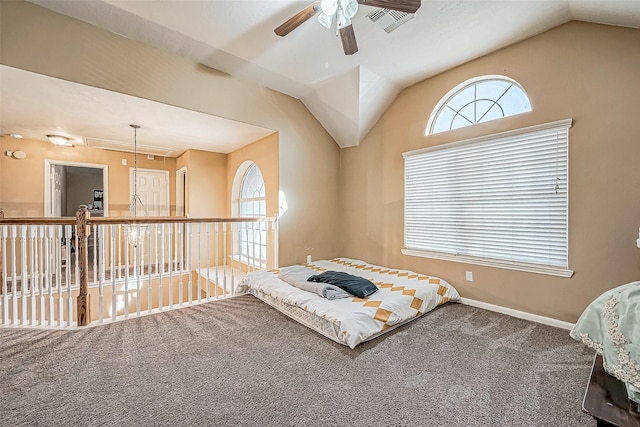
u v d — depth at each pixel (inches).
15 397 60.9
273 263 157.9
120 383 66.4
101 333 92.7
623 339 44.1
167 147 195.9
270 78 139.8
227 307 118.4
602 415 39.5
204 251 204.1
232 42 110.1
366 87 141.1
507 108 115.0
